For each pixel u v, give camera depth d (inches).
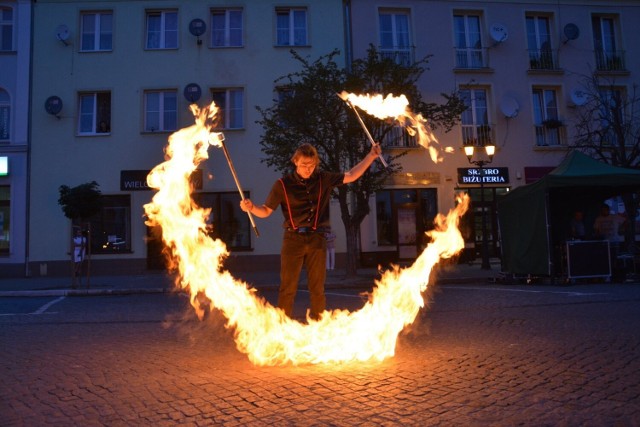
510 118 868.0
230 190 803.4
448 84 859.4
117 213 808.3
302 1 839.7
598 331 251.8
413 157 831.7
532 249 544.1
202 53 824.9
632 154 741.3
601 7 912.9
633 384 163.2
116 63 820.0
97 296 532.4
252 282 628.1
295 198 194.2
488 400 149.8
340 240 806.5
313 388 163.3
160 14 839.7
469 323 287.6
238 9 839.7
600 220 619.5
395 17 864.9
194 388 167.6
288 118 597.0
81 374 189.6
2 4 820.0
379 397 153.4
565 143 882.8
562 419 133.8
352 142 609.3
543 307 344.2
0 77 812.0
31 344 249.3
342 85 589.9
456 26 882.1
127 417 142.1
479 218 855.1
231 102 828.6
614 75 901.2
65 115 810.2
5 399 160.2
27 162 800.9
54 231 794.8
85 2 823.7
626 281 529.0
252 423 134.7
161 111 824.9
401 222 835.4
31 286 621.3
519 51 884.0
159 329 292.0
